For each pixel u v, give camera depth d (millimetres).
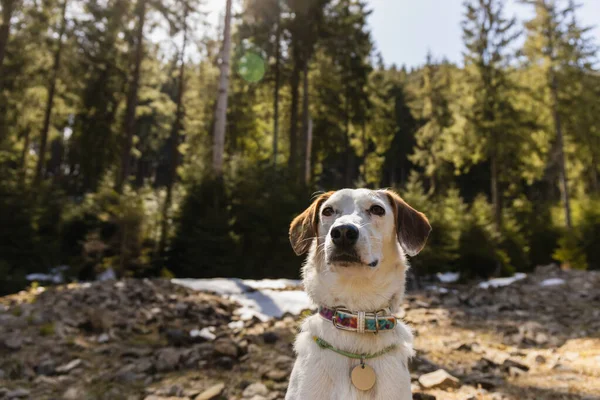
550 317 7953
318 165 32406
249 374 4988
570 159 31875
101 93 27734
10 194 14219
